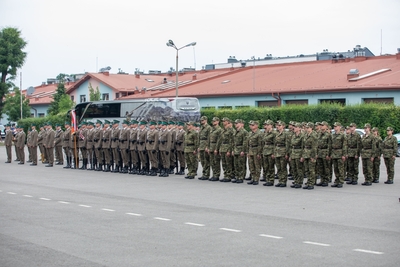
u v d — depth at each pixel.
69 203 14.86
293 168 18.50
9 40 62.00
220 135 20.44
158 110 39.00
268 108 40.56
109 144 24.81
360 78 41.62
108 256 8.88
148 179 21.41
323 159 18.80
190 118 38.62
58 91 64.06
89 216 12.71
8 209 13.80
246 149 19.73
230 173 20.55
